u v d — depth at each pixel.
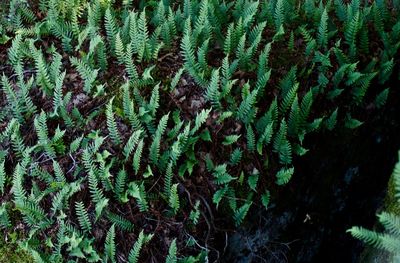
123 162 1.71
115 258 1.63
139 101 1.77
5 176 1.70
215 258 1.70
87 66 1.81
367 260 1.69
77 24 1.90
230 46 1.87
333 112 1.83
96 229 1.65
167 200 1.70
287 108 1.80
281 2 1.92
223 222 1.73
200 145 1.76
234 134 1.79
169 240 1.67
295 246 1.87
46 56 1.91
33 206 1.62
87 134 1.76
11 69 1.88
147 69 1.80
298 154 1.79
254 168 1.77
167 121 1.78
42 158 1.72
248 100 1.73
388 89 1.93
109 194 1.69
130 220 1.67
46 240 1.62
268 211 1.79
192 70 1.80
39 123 1.72
